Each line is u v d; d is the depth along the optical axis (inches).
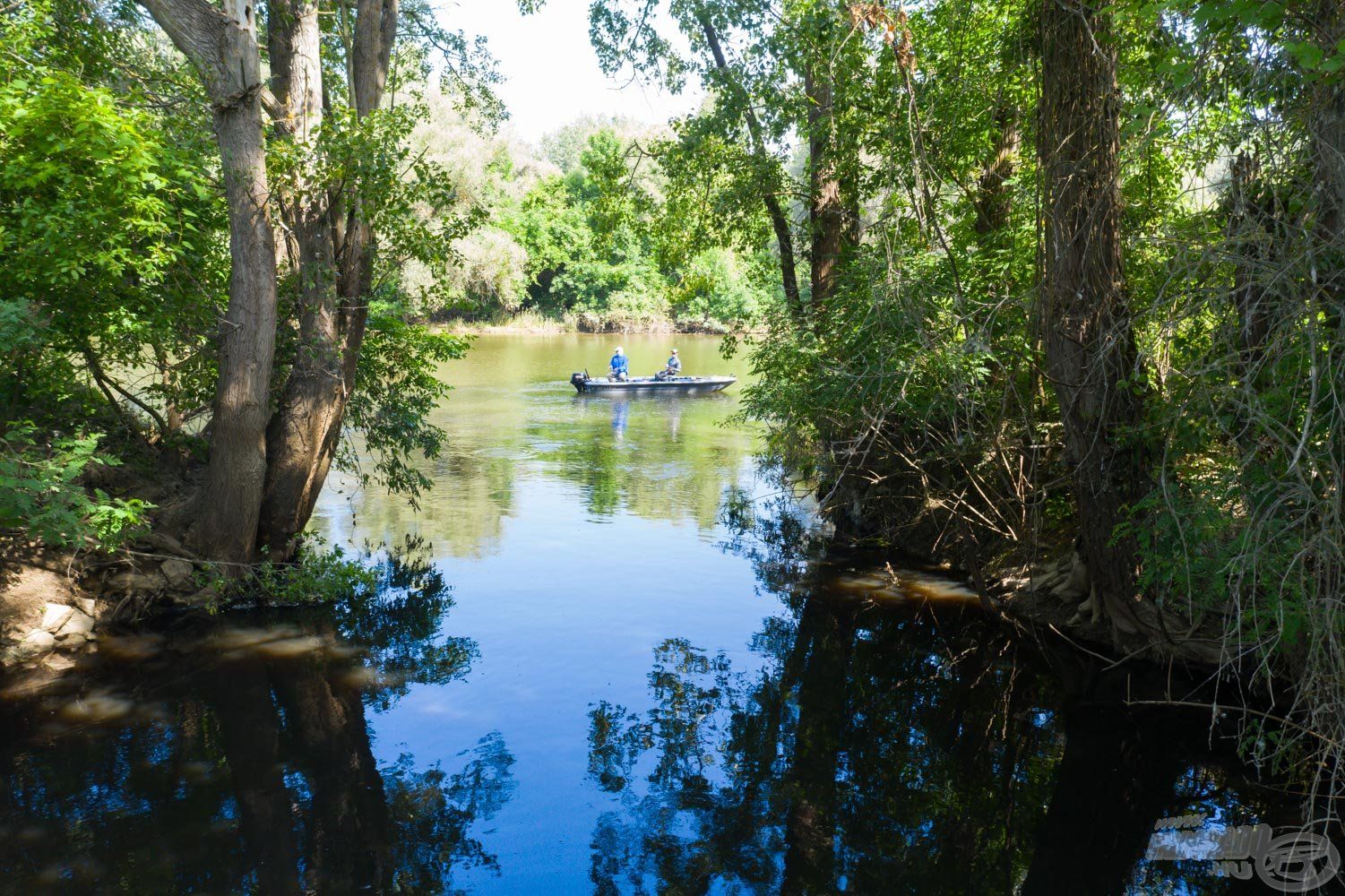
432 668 303.3
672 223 589.6
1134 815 221.1
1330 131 163.3
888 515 471.2
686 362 1433.3
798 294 560.7
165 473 406.9
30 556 321.4
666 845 205.3
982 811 223.1
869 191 496.4
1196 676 295.1
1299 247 165.9
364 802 219.9
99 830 203.9
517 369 1289.4
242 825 207.6
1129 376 278.1
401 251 402.6
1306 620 182.2
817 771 242.1
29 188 323.3
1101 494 297.4
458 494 550.0
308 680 291.9
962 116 397.1
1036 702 286.2
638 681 296.0
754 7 478.6
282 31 398.9
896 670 310.8
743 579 403.5
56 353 370.6
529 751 248.7
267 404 366.6
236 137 346.9
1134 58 281.9
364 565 409.4
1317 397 167.8
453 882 188.1
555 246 2070.6
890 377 322.3
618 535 467.8
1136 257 287.9
